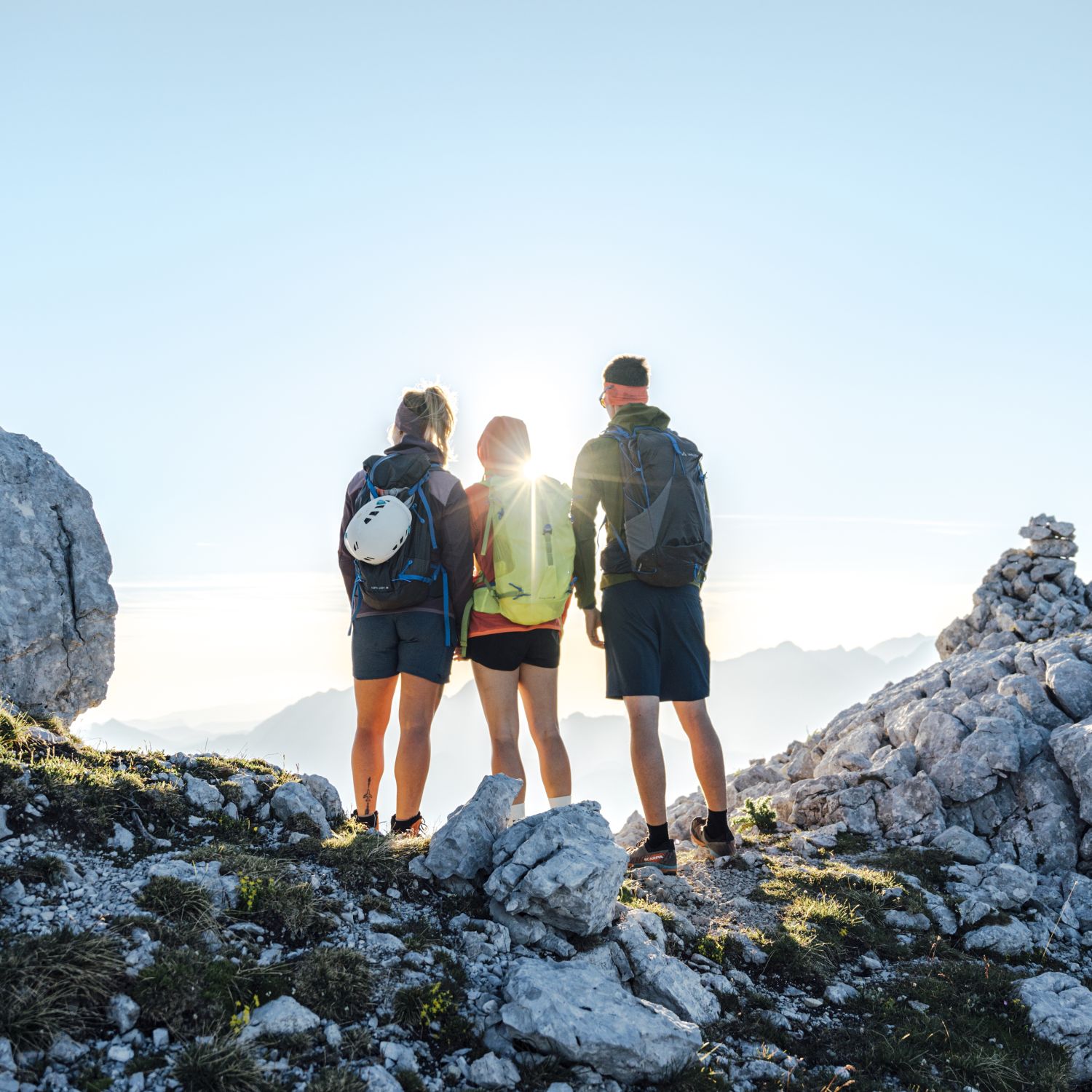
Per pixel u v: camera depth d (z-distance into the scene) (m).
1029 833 8.30
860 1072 4.88
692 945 5.85
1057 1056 5.28
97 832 4.98
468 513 6.71
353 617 6.84
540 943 5.16
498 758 6.73
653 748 7.12
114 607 7.83
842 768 9.87
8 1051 3.43
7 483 7.41
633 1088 4.30
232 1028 3.86
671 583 6.99
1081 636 10.18
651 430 7.17
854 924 6.46
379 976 4.50
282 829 5.86
